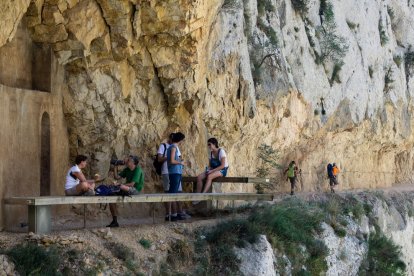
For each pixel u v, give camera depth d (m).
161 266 13.82
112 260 12.81
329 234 20.59
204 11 17.61
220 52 21.27
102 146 17.53
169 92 18.55
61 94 16.39
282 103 26.91
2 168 13.41
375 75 38.34
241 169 24.92
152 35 17.34
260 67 25.62
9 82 14.76
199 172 20.22
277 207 18.77
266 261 15.55
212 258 15.02
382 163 41.66
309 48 31.27
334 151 34.59
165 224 15.76
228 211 18.94
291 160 30.59
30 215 12.83
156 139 19.05
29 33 15.51
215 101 21.12
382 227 28.75
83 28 15.76
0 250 11.72
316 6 33.22
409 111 43.31
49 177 15.59
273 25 27.44
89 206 16.98
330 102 32.44
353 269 21.89
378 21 41.12
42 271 11.57
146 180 18.62
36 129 15.04
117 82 17.28
